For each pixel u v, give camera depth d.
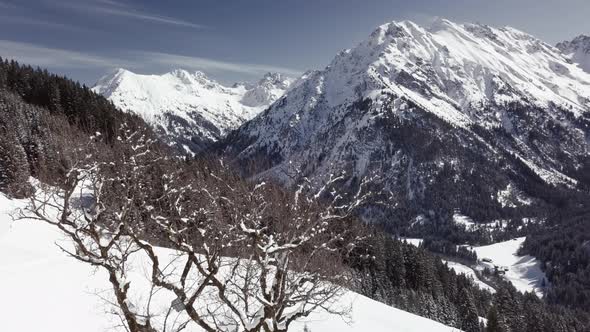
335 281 15.68
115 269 11.88
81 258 11.77
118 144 14.87
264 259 12.75
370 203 14.39
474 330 82.12
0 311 18.00
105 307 20.38
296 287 13.99
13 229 32.56
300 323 26.52
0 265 24.84
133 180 13.37
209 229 13.67
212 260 12.80
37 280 22.58
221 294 12.94
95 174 13.38
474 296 105.19
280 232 13.65
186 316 18.95
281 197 13.93
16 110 66.88
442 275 105.25
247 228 12.78
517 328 92.69
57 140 15.15
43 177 13.58
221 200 13.88
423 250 103.31
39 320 17.94
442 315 81.44
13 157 23.34
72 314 19.14
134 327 11.23
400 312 40.53
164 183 13.92
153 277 12.26
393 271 89.94
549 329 99.06
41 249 29.95
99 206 12.57
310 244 14.21
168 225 13.20
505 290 104.50
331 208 13.50
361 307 37.34
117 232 12.75
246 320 13.01
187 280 19.92
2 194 26.28
